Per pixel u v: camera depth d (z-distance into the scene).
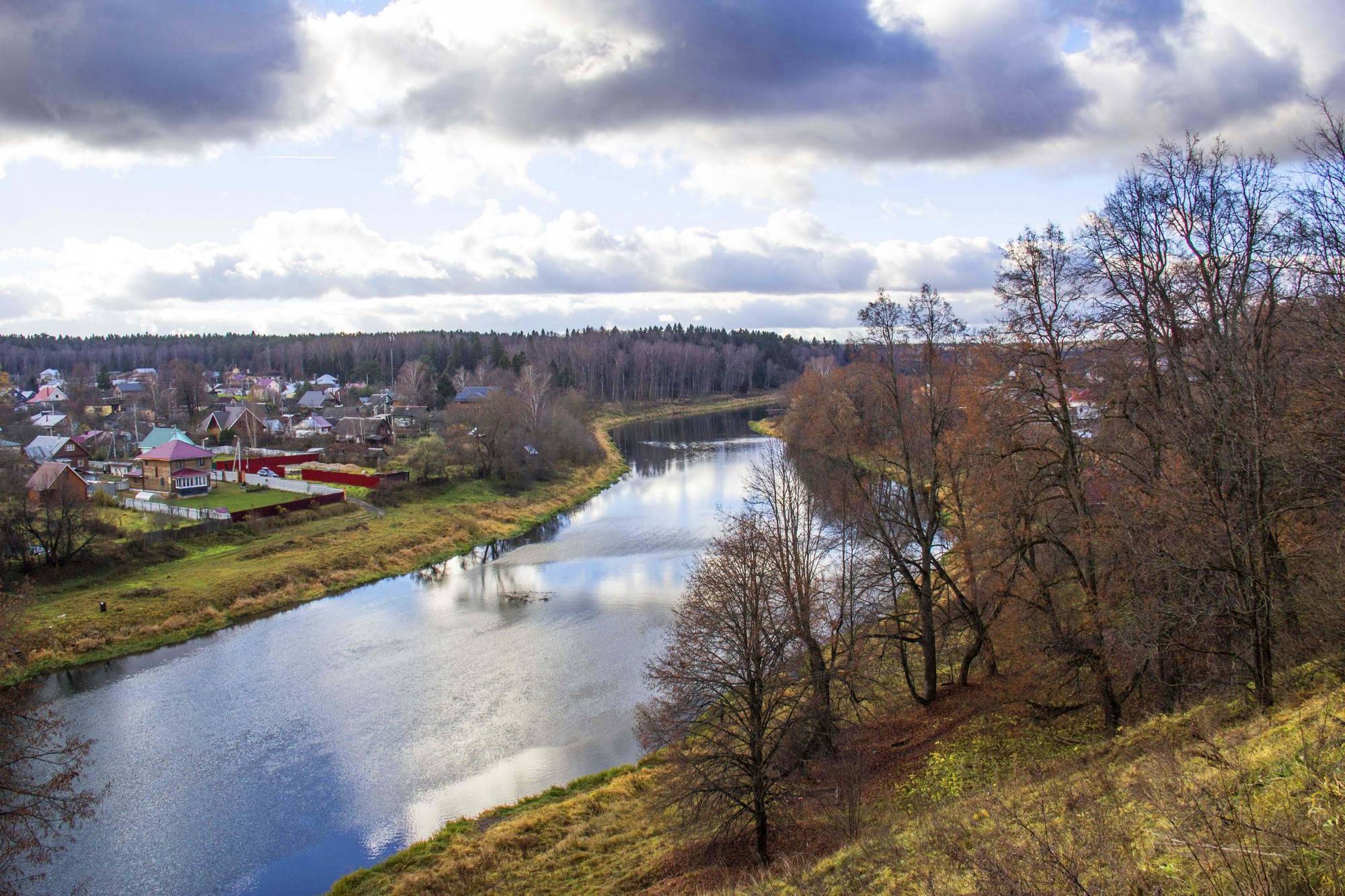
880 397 26.78
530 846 24.25
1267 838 8.87
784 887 15.98
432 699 36.25
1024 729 22.47
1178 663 20.05
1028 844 10.98
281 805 28.31
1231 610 16.14
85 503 56.31
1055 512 23.91
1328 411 15.48
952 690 27.48
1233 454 16.55
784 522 27.39
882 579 28.39
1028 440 23.48
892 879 13.68
